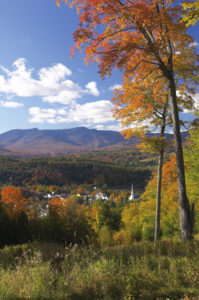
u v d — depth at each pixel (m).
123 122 11.13
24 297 2.62
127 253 4.55
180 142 7.79
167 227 18.83
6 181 165.00
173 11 6.52
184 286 2.96
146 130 10.90
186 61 8.79
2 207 26.86
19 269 3.48
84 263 3.77
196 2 6.21
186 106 10.20
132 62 8.15
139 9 6.34
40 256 3.84
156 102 10.45
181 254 4.52
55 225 19.06
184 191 7.50
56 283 3.00
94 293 2.79
